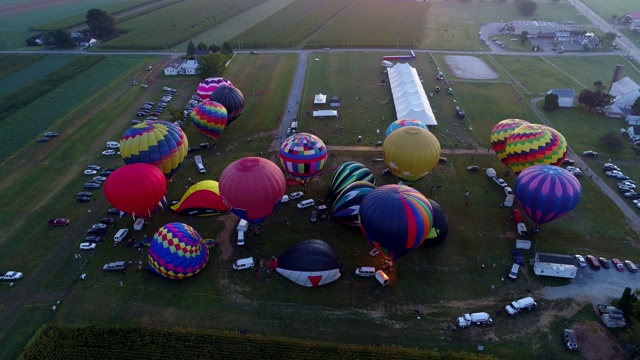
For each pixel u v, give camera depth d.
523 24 179.25
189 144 95.56
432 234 63.50
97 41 176.62
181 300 57.16
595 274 60.56
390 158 73.38
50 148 94.50
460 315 54.78
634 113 105.38
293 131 99.25
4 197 78.06
